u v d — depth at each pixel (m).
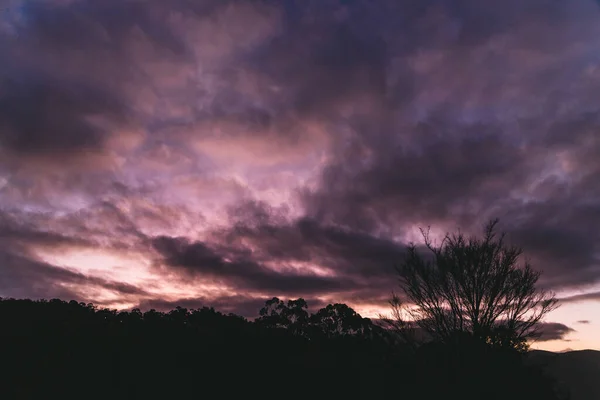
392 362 21.70
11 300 36.81
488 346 18.53
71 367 30.53
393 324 20.41
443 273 19.62
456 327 18.92
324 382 27.84
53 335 32.88
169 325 38.41
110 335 34.78
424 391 18.59
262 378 30.94
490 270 19.12
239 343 35.44
